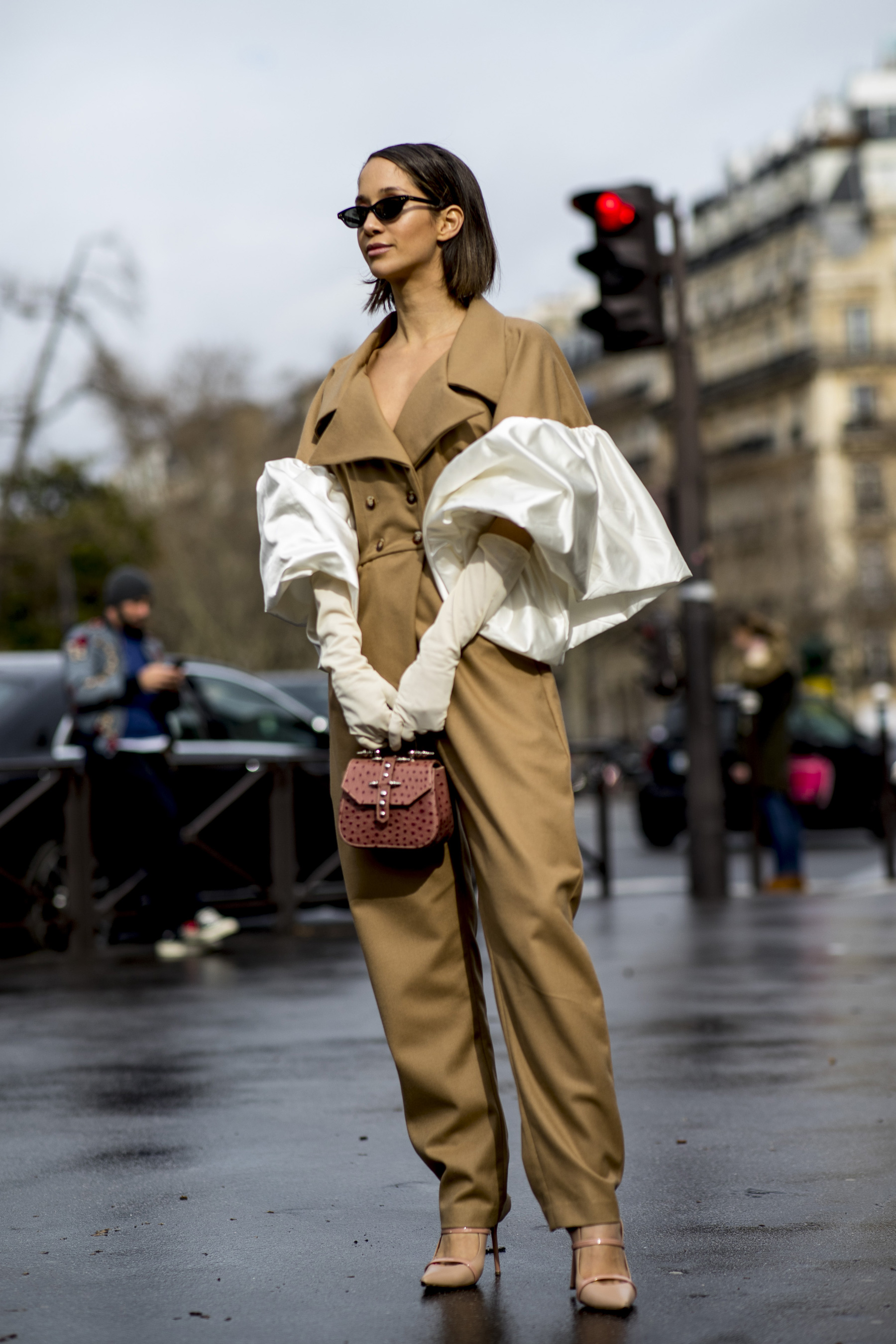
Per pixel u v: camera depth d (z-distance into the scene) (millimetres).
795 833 17219
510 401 4219
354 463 4371
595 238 14648
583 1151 4125
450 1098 4320
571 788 4250
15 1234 4871
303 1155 5809
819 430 99938
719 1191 5172
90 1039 8477
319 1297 4207
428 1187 5324
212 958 12133
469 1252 4289
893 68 106312
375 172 4414
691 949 11750
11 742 13305
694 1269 4355
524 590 4230
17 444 46125
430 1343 3834
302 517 4371
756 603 91938
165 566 72688
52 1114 6637
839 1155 5637
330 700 4445
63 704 13680
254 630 72375
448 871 4348
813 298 101188
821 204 102250
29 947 12922
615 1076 7160
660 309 14625
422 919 4340
